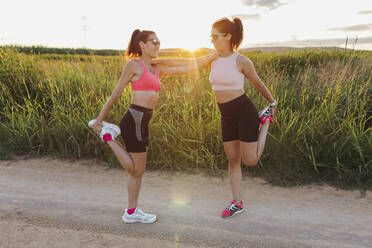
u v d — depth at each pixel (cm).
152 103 278
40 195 357
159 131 480
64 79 678
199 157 452
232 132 303
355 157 420
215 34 280
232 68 283
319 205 338
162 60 295
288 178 409
